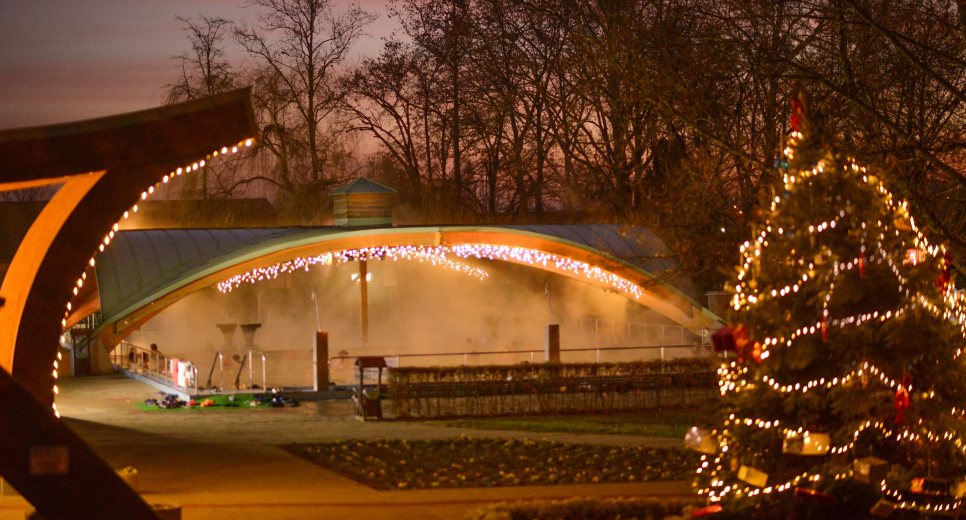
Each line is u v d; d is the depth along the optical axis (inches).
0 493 385.7
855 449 309.0
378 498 394.6
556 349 914.1
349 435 615.5
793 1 617.6
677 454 517.0
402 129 1851.6
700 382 780.6
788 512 316.2
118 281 955.3
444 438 591.2
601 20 803.4
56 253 311.0
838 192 302.4
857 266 298.8
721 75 703.7
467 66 1688.0
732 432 313.3
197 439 585.0
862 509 320.2
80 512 203.0
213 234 1043.9
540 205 1797.5
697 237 756.6
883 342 299.4
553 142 1609.3
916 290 303.6
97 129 287.0
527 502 358.3
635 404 761.0
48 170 280.2
